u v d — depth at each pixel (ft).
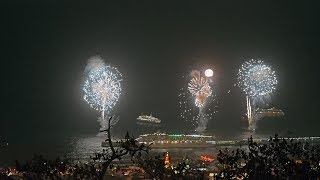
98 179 77.36
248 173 76.69
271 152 77.41
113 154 78.79
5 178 82.02
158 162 85.35
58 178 79.87
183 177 82.58
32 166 79.77
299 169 73.77
